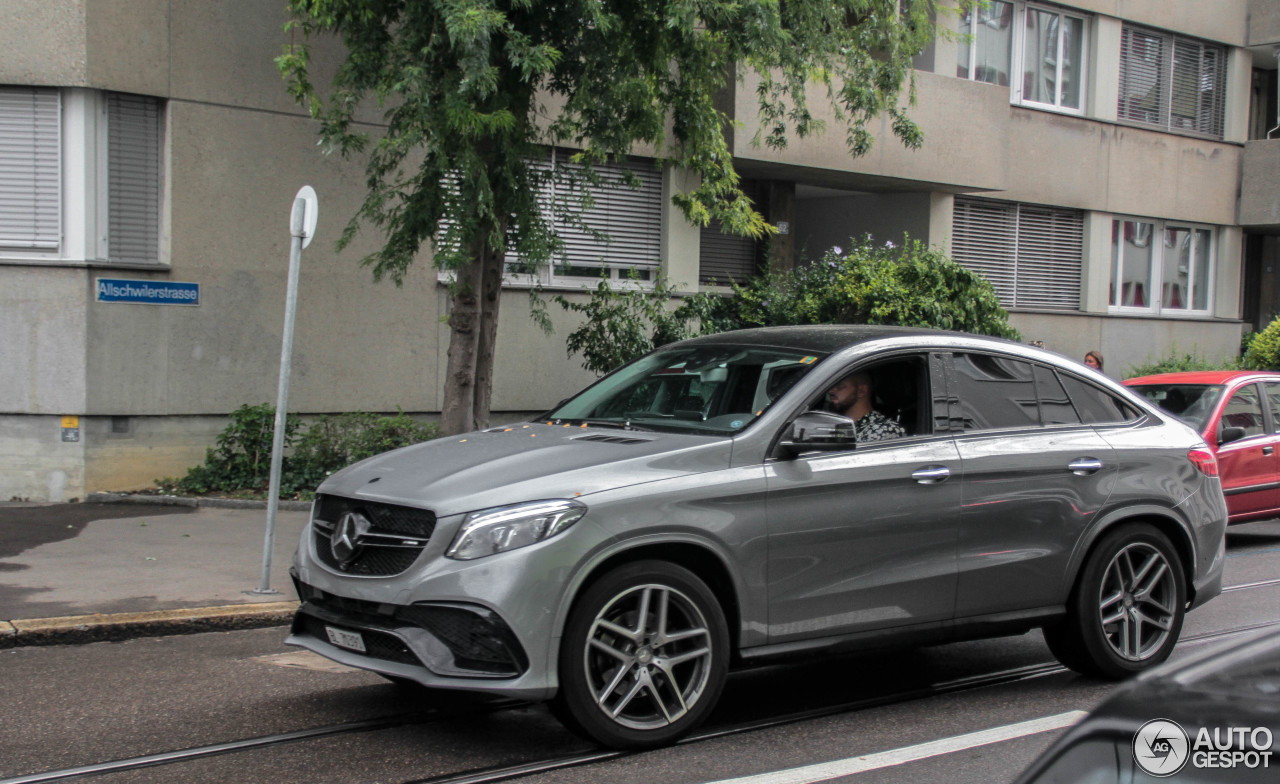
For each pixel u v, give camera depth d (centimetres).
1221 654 200
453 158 934
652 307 1351
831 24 1177
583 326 1341
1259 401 1084
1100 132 1936
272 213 1191
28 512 1038
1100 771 179
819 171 1557
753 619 491
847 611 514
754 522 489
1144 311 2050
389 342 1265
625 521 457
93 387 1098
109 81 1094
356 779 434
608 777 438
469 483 465
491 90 892
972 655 663
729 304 1517
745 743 486
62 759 455
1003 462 558
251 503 1077
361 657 467
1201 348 2106
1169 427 637
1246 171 2128
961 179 1653
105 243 1112
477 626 436
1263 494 1049
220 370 1166
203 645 661
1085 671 596
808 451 510
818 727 512
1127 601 598
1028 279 1903
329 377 1231
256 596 744
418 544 453
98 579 776
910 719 526
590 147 1027
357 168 1235
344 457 1155
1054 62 1891
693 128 1108
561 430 554
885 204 1783
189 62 1136
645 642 466
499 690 431
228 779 434
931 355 569
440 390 1303
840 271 1502
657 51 1007
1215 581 636
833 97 1513
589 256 1421
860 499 516
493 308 1074
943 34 1298
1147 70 2016
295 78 1179
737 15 991
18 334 1094
